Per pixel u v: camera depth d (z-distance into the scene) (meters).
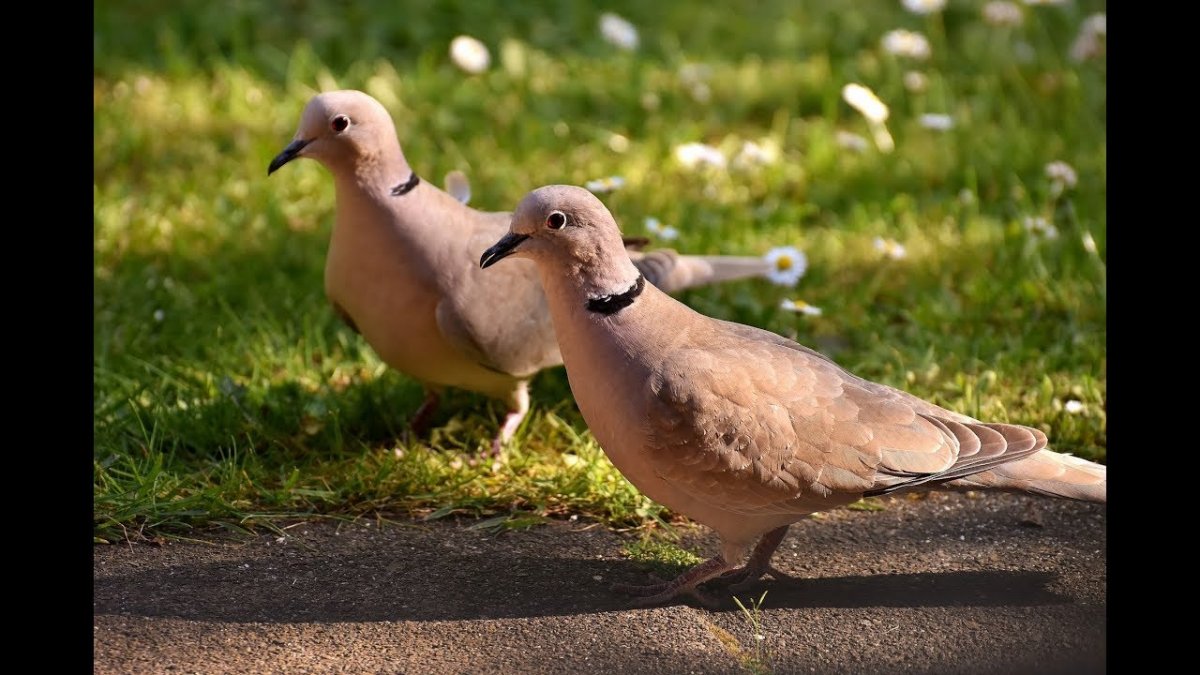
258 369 10.73
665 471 7.54
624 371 7.53
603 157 14.82
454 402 10.53
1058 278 12.20
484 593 7.95
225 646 7.25
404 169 9.23
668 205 13.65
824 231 13.28
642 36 18.38
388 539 8.64
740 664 7.19
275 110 15.78
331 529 8.77
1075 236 12.66
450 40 17.80
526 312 9.38
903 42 16.38
